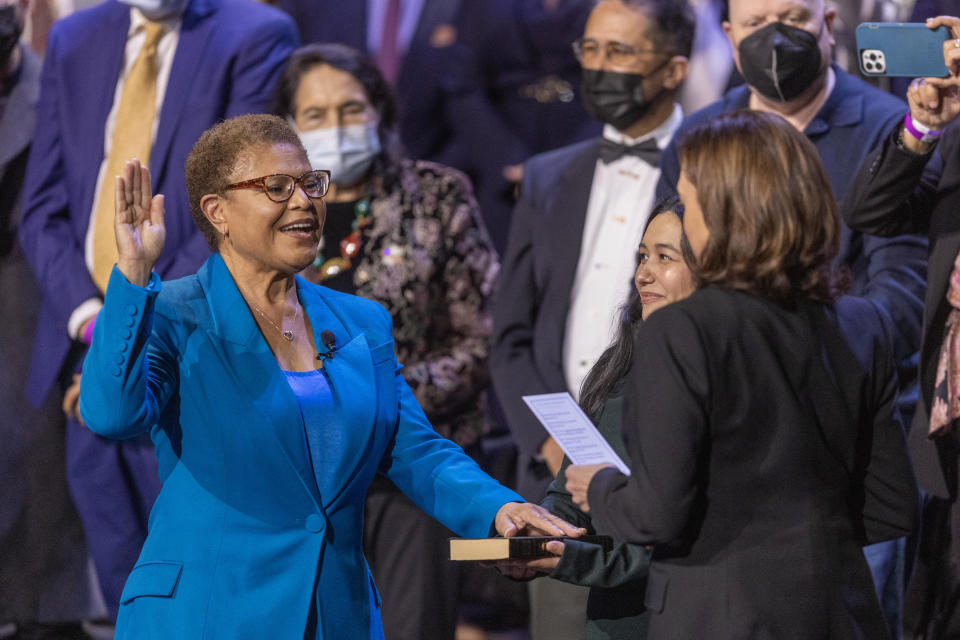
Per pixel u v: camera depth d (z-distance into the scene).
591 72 14.80
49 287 16.31
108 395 9.05
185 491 9.59
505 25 20.88
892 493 9.04
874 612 8.56
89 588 17.73
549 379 14.77
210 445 9.55
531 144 20.75
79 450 16.33
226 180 9.78
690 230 8.82
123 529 16.31
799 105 13.28
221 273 9.99
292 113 15.16
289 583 9.44
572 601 11.91
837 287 8.98
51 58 16.81
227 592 9.34
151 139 16.00
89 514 16.38
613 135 15.15
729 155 8.52
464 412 15.10
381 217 14.94
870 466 9.05
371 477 10.11
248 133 9.85
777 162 8.49
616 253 14.70
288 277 10.16
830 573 8.39
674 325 8.52
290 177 9.70
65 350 16.27
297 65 15.11
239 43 16.03
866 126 13.04
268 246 9.77
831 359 8.70
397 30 21.94
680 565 8.61
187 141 15.83
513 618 17.70
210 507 9.51
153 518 9.76
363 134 14.88
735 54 13.15
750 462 8.48
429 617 14.47
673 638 8.50
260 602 9.35
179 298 9.86
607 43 14.66
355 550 9.97
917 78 11.55
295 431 9.61
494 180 20.73
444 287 15.06
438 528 14.60
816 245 8.55
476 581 17.72
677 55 14.72
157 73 16.17
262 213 9.67
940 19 10.59
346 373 10.03
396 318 14.76
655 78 14.67
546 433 14.43
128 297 9.01
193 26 16.17
